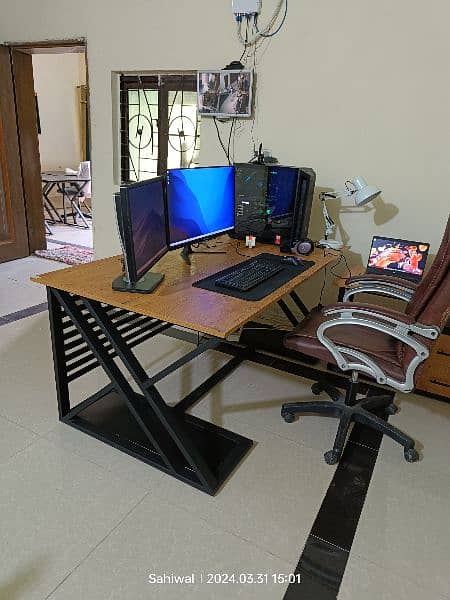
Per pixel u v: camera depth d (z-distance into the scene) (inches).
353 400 84.1
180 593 53.8
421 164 99.8
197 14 114.3
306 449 79.4
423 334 65.6
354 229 111.3
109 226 150.3
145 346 113.3
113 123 139.0
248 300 70.0
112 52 131.1
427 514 66.7
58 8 136.6
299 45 104.7
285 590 54.9
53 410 86.0
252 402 92.7
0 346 109.9
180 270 83.1
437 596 54.9
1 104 160.6
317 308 91.7
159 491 68.4
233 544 60.4
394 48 95.7
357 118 103.3
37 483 68.5
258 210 102.2
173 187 80.0
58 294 73.6
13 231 175.2
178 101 133.6
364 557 59.5
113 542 59.7
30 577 54.5
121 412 85.7
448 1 88.6
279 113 111.5
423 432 85.1
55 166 302.0
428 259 104.2
